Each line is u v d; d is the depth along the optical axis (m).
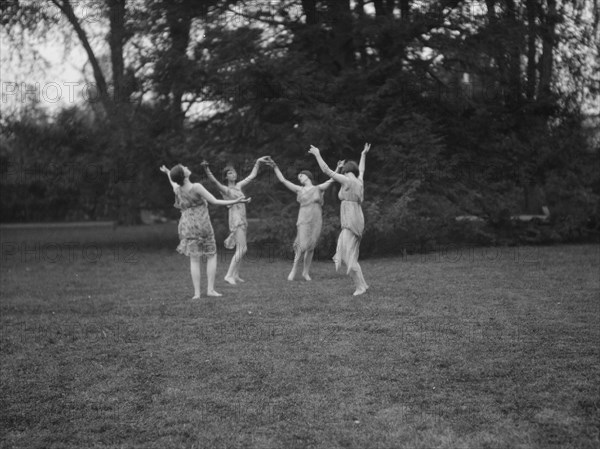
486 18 19.41
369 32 18.50
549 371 5.91
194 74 19.23
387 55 19.77
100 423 4.93
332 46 20.55
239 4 20.22
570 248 17.27
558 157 20.39
